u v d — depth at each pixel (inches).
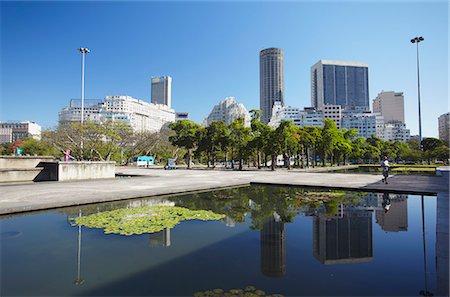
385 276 143.7
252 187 538.0
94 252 180.7
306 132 1446.9
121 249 186.7
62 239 207.6
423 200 370.9
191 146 1569.9
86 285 135.2
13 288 132.2
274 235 220.7
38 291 129.1
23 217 276.1
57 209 314.0
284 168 1501.0
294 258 170.6
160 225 247.6
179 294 125.4
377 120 4210.1
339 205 346.3
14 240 205.5
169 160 1494.8
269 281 138.8
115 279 141.7
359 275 145.1
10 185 509.0
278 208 331.9
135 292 127.7
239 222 262.8
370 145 2324.1
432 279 139.2
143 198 399.2
